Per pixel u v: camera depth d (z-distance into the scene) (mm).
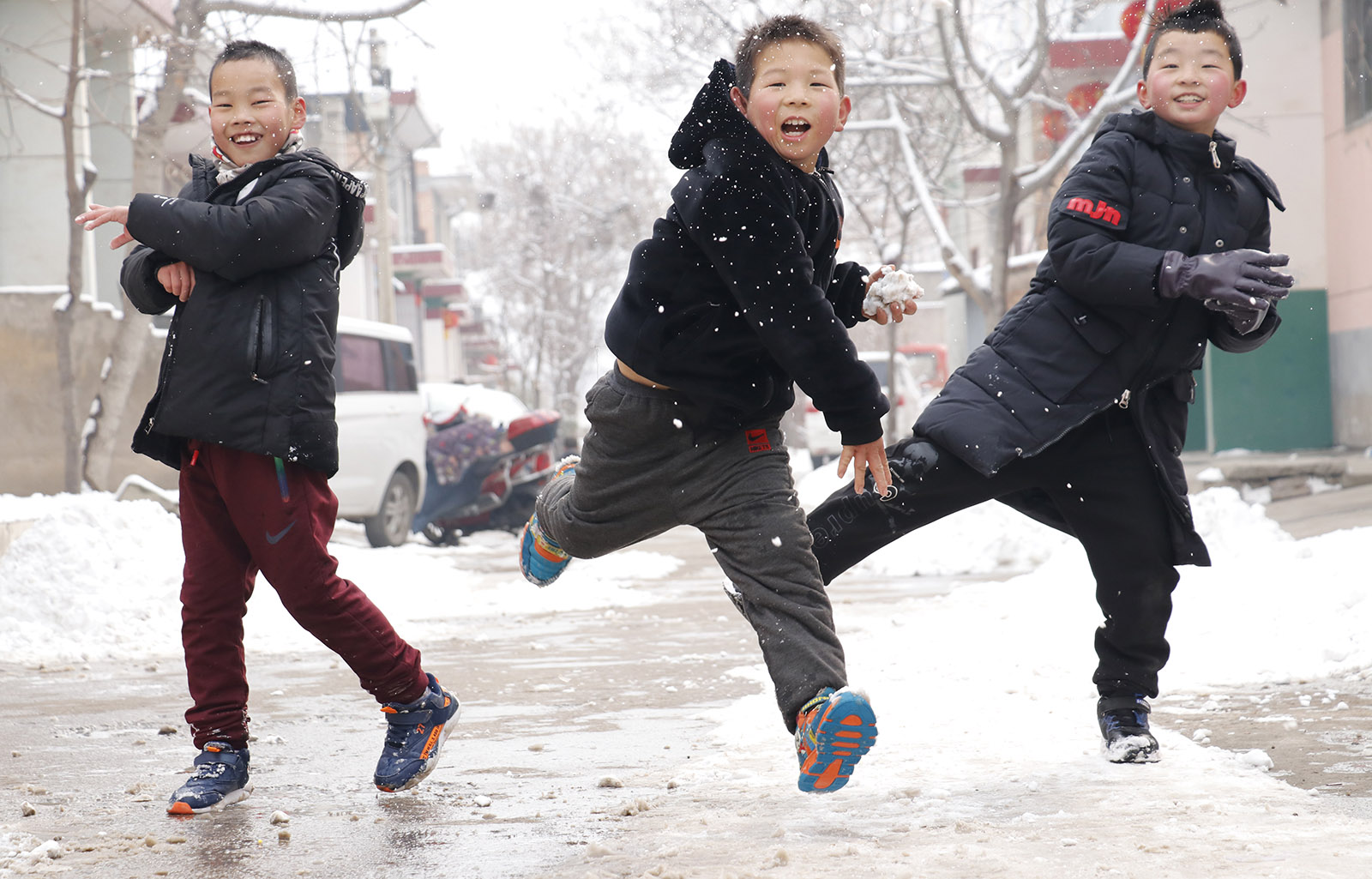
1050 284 3812
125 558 7836
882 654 5824
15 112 16094
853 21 17781
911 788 3490
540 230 44156
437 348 46594
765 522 3096
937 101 21188
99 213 3449
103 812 3566
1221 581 6395
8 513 9781
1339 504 12086
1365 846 2828
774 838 3070
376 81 16266
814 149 3088
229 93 3682
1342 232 18250
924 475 3666
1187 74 3717
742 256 2949
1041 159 23391
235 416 3488
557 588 9531
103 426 13719
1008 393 3678
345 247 3793
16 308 13844
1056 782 3521
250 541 3547
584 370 47156
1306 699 4488
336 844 3186
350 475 13234
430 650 6824
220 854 3117
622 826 3266
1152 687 3812
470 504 15383
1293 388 19078
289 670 6242
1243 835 2934
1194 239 3680
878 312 3439
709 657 6324
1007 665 5379
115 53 15562
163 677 6168
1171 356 3678
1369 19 17266
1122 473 3699
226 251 3445
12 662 6617
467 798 3650
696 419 3137
